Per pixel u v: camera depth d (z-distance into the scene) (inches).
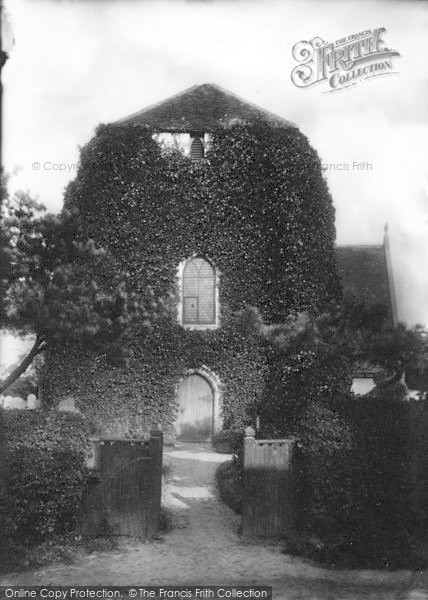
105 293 781.9
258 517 515.2
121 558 464.4
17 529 462.3
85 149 967.0
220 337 953.5
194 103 1019.9
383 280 1096.2
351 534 477.4
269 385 881.5
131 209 959.0
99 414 922.7
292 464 522.3
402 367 500.1
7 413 512.1
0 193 669.3
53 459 480.7
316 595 396.5
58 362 927.0
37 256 670.5
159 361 946.1
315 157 958.4
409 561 448.8
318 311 884.0
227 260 965.8
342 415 514.9
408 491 487.8
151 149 971.9
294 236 933.8
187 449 891.4
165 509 590.2
